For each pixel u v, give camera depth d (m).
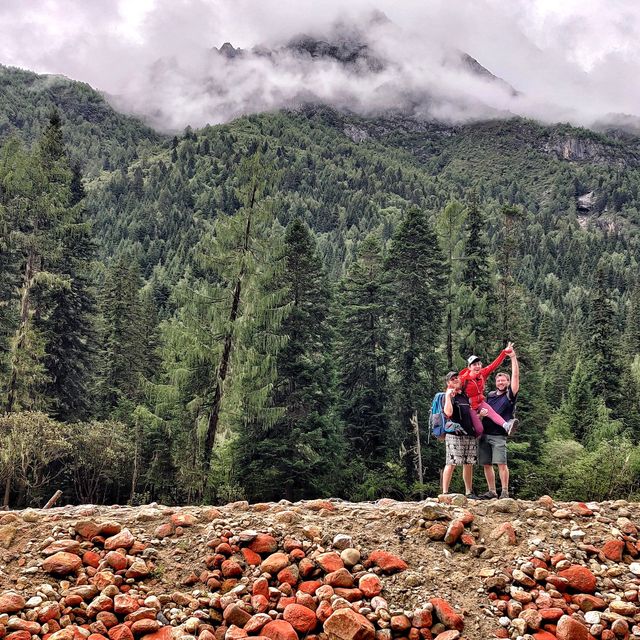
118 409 30.91
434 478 28.03
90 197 198.50
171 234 163.12
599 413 36.69
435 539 5.30
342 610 4.19
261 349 20.52
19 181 25.39
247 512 5.97
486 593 4.67
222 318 19.83
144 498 25.66
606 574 4.88
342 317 32.09
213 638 4.09
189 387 20.14
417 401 28.64
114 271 43.84
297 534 5.31
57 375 29.11
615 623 4.27
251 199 20.86
